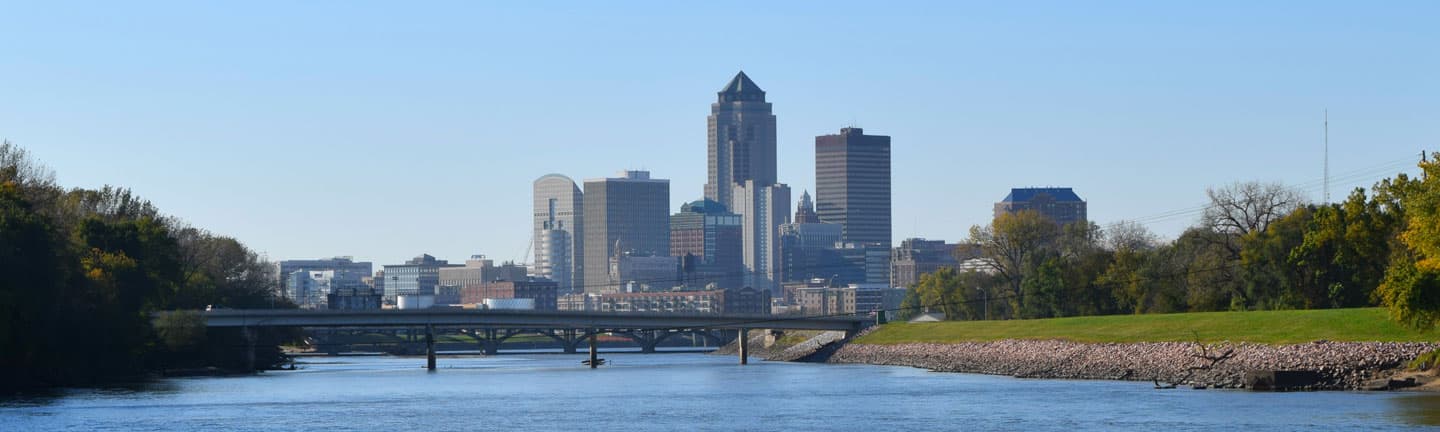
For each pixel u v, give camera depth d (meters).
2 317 158.62
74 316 182.88
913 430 131.50
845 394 177.00
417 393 190.62
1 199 172.50
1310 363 171.88
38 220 170.50
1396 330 177.38
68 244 188.88
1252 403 142.62
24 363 172.25
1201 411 137.75
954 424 135.50
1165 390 165.88
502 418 149.62
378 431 137.00
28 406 155.25
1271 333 193.88
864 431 131.38
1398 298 146.88
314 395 184.25
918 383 196.88
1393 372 159.62
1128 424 130.00
